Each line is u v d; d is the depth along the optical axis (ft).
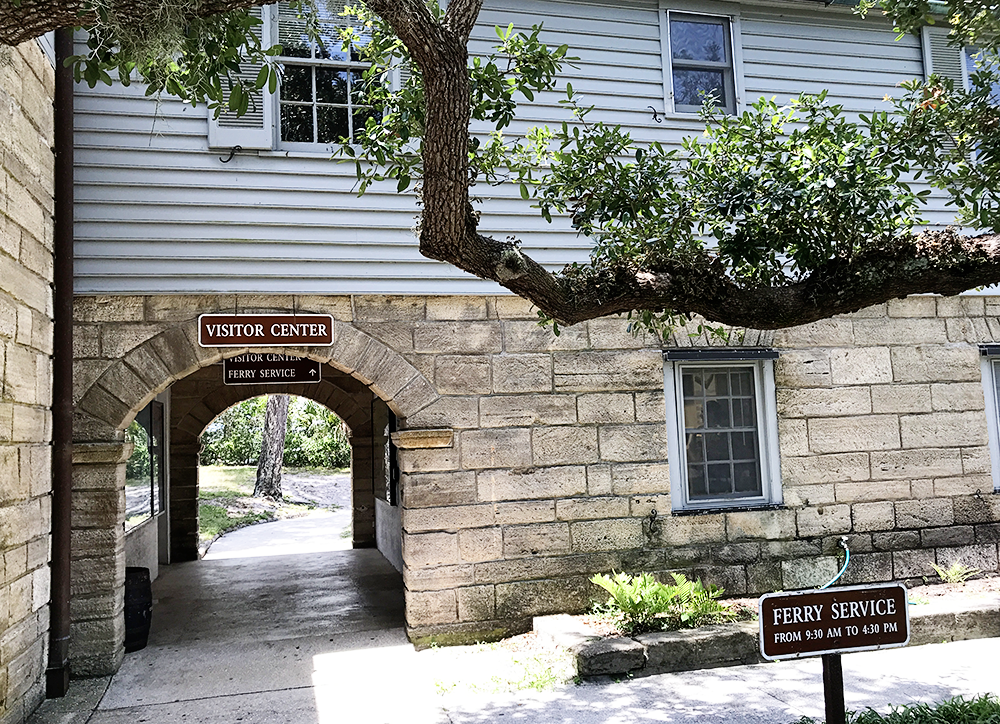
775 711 18.10
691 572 26.20
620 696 19.39
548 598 25.09
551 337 25.98
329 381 46.75
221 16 14.44
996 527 28.81
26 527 19.01
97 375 22.71
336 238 24.59
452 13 14.89
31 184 19.86
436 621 24.21
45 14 12.07
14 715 18.08
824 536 27.37
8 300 18.06
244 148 23.98
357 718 18.49
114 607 22.09
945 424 28.81
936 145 19.42
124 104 23.35
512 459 25.29
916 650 22.48
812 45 29.35
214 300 23.72
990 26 17.83
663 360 26.76
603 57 27.32
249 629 26.66
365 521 47.24
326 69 25.54
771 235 17.03
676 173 23.38
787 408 27.61
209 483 83.82
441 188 14.58
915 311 29.09
